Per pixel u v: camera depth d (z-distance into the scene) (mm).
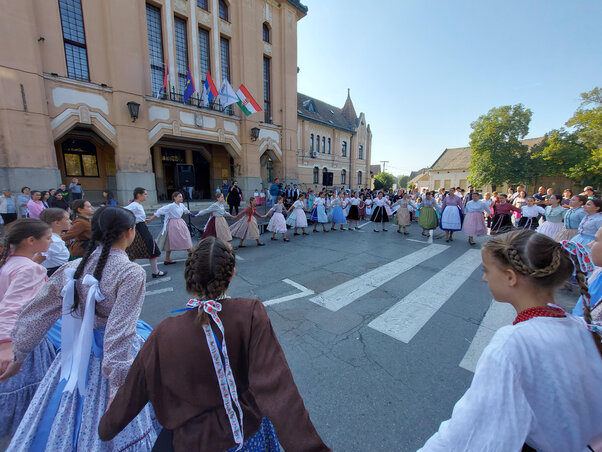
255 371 992
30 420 1391
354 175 32781
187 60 13898
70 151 13695
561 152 26594
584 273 888
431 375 2516
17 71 9023
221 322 1006
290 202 14547
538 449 849
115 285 1362
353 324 3432
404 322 3484
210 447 974
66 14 10234
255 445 1135
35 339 1396
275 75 18031
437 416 2068
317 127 27141
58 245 2707
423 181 57500
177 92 13547
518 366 805
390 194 17703
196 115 14148
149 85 12406
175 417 983
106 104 11172
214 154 19062
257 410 1086
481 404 798
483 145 29203
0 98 8828
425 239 9258
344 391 2311
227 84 13180
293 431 909
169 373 966
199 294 1047
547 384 806
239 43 15586
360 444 1843
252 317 1059
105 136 11242
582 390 818
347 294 4371
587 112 23578
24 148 9258
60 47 10055
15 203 8805
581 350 841
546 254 886
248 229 7758
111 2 10859
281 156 18828
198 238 8383
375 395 2270
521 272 917
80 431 1318
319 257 6664
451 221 8766
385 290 4551
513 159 28562
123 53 11273
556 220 6094
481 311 3807
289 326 3377
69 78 10234
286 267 5828
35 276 1723
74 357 1359
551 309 918
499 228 8711
